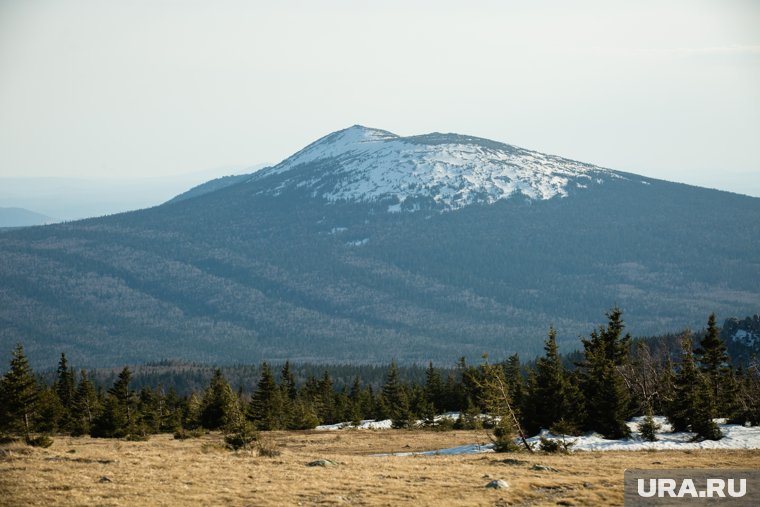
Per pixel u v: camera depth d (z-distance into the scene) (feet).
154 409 649.20
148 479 205.36
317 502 186.09
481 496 195.52
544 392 384.06
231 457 261.65
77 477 203.82
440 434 513.04
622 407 364.17
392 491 199.41
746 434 356.79
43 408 480.64
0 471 210.18
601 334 481.87
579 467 252.21
